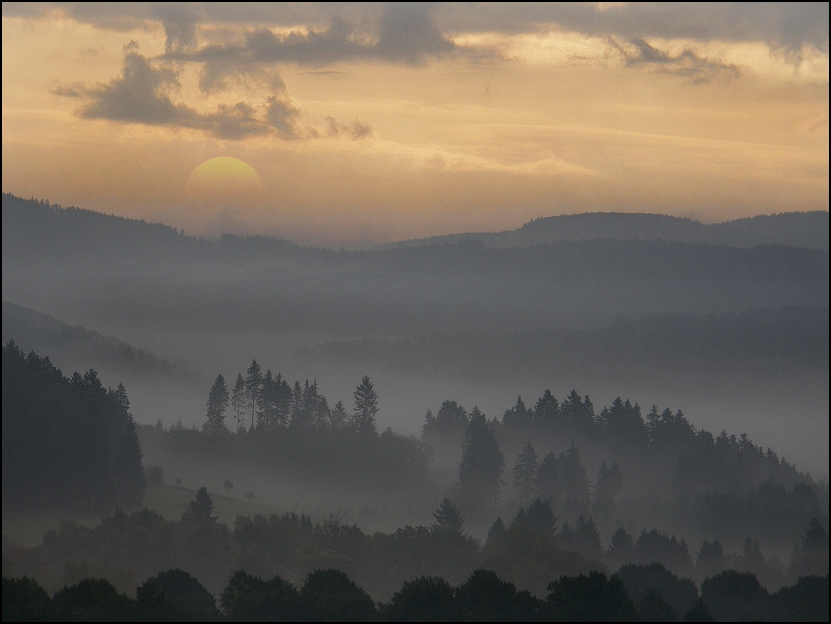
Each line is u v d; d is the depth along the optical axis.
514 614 195.00
